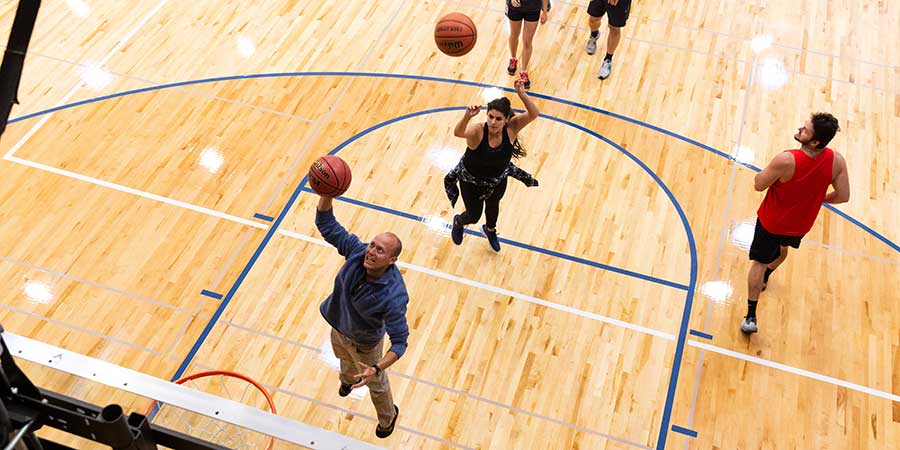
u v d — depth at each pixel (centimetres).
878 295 622
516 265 630
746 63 828
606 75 799
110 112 739
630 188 694
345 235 416
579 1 900
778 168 507
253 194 675
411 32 849
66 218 645
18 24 195
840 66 829
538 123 752
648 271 630
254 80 783
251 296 600
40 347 284
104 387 375
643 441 527
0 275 601
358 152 714
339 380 553
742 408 548
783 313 608
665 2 908
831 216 679
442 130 740
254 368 556
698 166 716
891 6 908
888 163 726
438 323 588
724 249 649
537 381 557
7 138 705
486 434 527
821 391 559
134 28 836
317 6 880
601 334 587
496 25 862
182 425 416
